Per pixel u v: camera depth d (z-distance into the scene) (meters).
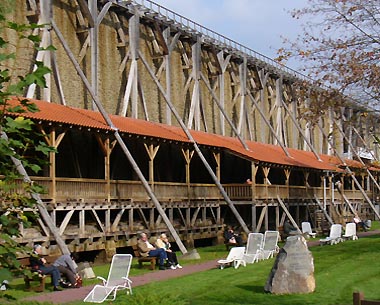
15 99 6.68
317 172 50.31
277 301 14.24
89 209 26.55
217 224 38.22
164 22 40.34
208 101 46.66
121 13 37.56
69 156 31.27
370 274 18.12
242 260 21.36
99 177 33.31
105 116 28.70
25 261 16.91
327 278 17.39
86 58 34.50
